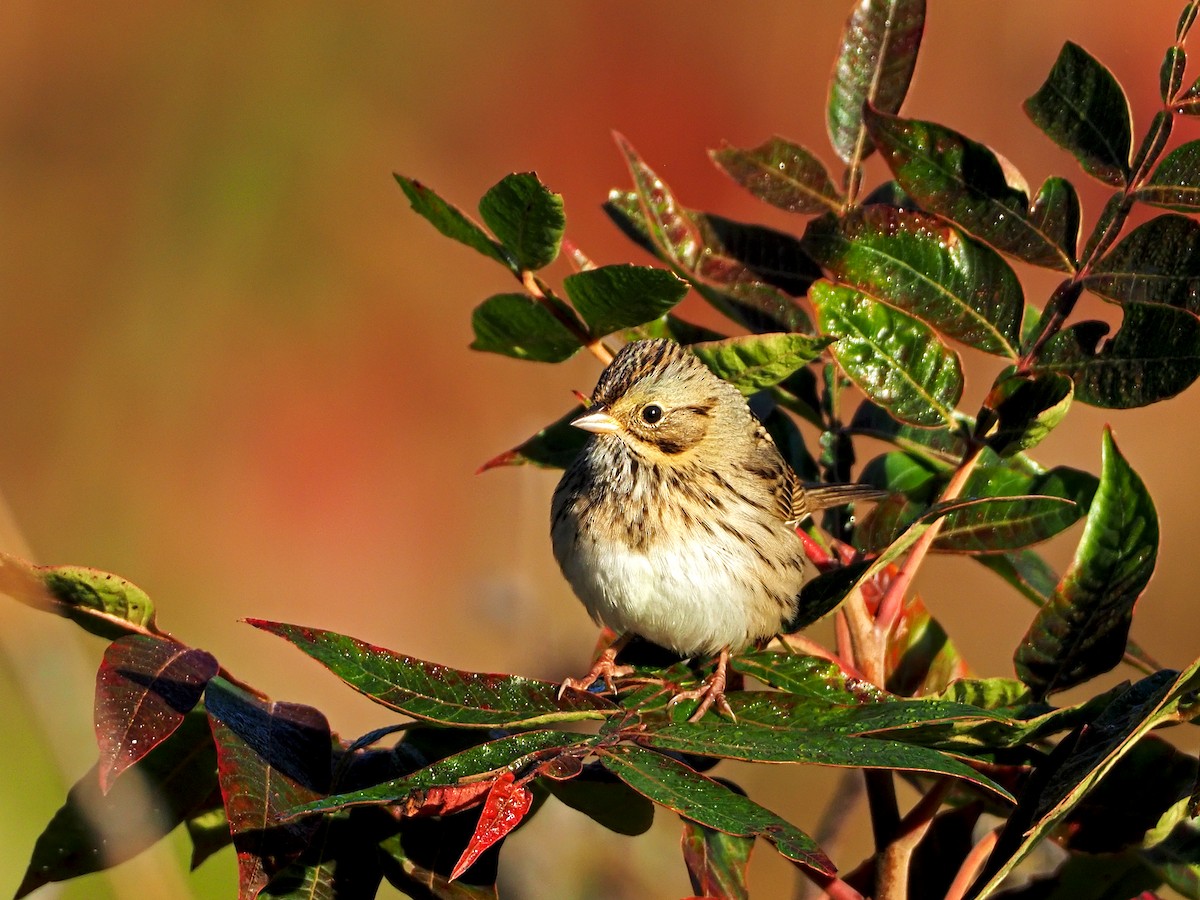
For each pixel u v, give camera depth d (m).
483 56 22.08
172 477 19.84
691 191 21.08
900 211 6.39
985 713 4.95
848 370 6.42
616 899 9.49
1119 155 6.29
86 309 20.67
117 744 4.88
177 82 22.03
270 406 20.38
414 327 21.14
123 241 21.33
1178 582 18.08
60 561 18.95
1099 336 6.22
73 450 19.78
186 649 5.21
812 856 4.28
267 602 18.98
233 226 21.47
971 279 6.41
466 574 17.69
